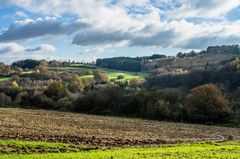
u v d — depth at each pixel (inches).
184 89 6318.9
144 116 4761.3
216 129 3533.5
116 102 5172.2
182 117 4461.1
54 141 1985.7
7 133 2134.6
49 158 1349.7
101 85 7775.6
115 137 2362.2
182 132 3048.7
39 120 3272.6
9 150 1582.2
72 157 1381.6
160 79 7593.5
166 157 1491.1
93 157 1398.9
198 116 4384.8
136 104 4938.5
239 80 6013.8
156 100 4872.0
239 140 2650.1
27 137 2041.1
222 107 4397.1
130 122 3804.1
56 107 5718.5
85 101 5334.6
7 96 6254.9
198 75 6702.8
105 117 4394.7
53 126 2792.8
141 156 1488.7
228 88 5935.0
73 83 7416.3
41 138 2048.5
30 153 1581.0
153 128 3253.0
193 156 1552.7
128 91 5408.5
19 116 3587.6
